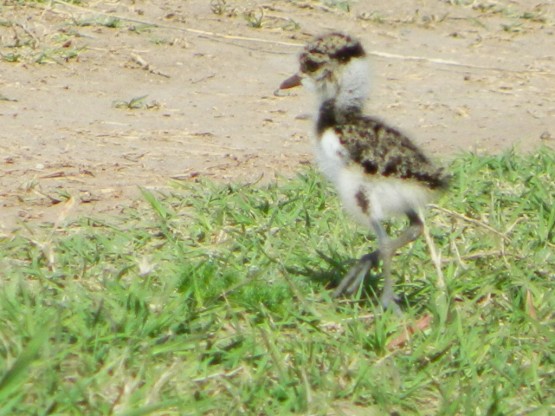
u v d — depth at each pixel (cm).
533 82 1972
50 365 851
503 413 860
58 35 1906
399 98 1836
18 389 824
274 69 1909
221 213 1248
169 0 2145
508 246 1191
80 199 1313
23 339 900
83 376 869
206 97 1766
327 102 1081
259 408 855
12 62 1797
